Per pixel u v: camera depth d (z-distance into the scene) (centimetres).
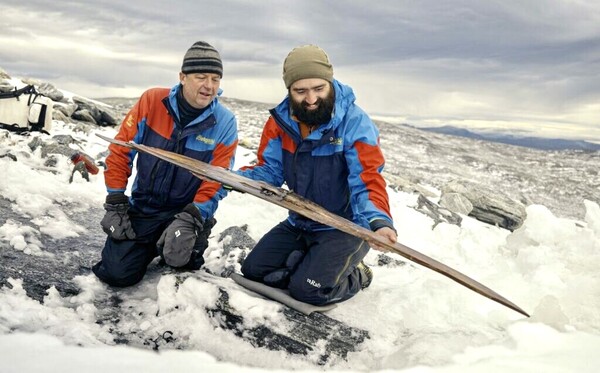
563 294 363
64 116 1070
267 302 317
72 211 501
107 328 306
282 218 557
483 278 412
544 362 268
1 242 385
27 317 290
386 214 305
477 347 290
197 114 360
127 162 363
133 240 359
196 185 373
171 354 265
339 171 334
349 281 351
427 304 350
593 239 428
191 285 323
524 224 493
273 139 353
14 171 527
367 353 303
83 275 367
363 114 330
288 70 313
